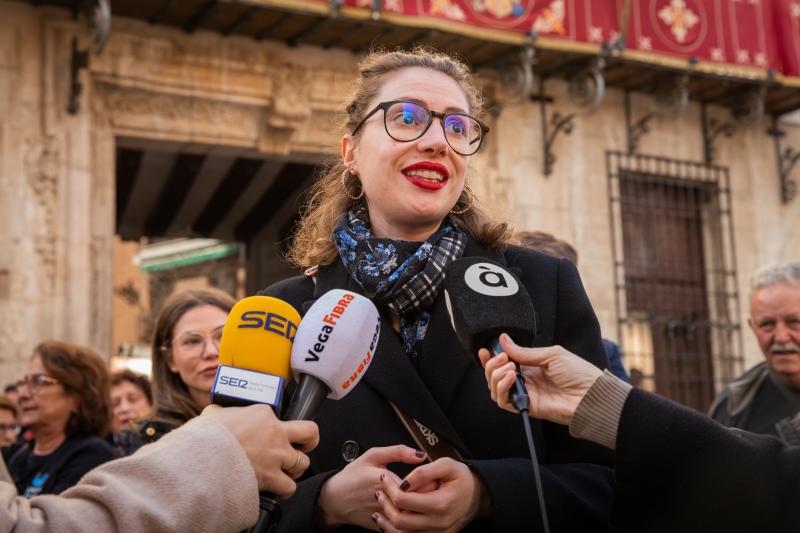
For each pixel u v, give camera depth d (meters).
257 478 1.33
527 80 8.77
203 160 10.68
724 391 3.79
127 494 1.21
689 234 10.60
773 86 10.12
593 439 1.54
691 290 10.46
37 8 7.67
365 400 1.86
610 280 9.73
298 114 8.57
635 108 10.30
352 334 1.50
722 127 10.57
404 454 1.69
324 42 8.64
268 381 1.44
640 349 10.00
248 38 8.50
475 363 1.86
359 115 2.11
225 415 1.35
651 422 1.46
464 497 1.62
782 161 11.02
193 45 8.27
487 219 2.12
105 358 7.69
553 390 1.56
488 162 9.30
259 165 10.90
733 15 9.72
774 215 10.88
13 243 7.30
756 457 1.44
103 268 7.82
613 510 1.50
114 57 7.91
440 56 2.15
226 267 17.16
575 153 9.81
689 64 9.39
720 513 1.43
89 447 3.76
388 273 1.92
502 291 1.64
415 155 1.95
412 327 1.93
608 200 9.91
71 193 7.59
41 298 7.35
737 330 10.44
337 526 1.75
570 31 8.79
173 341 3.42
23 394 3.88
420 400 1.80
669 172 10.35
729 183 10.69
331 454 1.83
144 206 12.59
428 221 1.98
